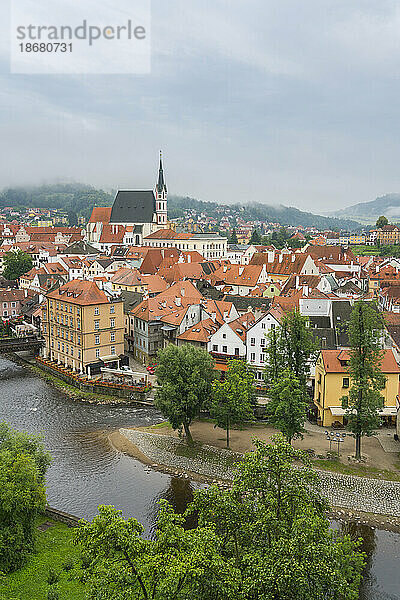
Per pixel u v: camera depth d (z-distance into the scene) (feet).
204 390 262.47
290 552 106.42
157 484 229.04
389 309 492.13
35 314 499.10
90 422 303.27
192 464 245.86
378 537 188.75
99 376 375.25
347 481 223.51
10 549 158.30
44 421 304.91
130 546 111.34
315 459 242.37
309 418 296.30
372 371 240.73
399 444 260.42
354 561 126.31
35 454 196.13
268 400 317.83
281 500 125.80
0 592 145.48
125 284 530.68
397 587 161.27
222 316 403.75
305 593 102.83
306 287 422.82
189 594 102.32
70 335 388.37
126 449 264.72
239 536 120.16
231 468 240.12
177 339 384.06
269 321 344.08
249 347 351.46
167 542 112.88
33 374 399.24
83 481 231.30
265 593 103.71
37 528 187.62
